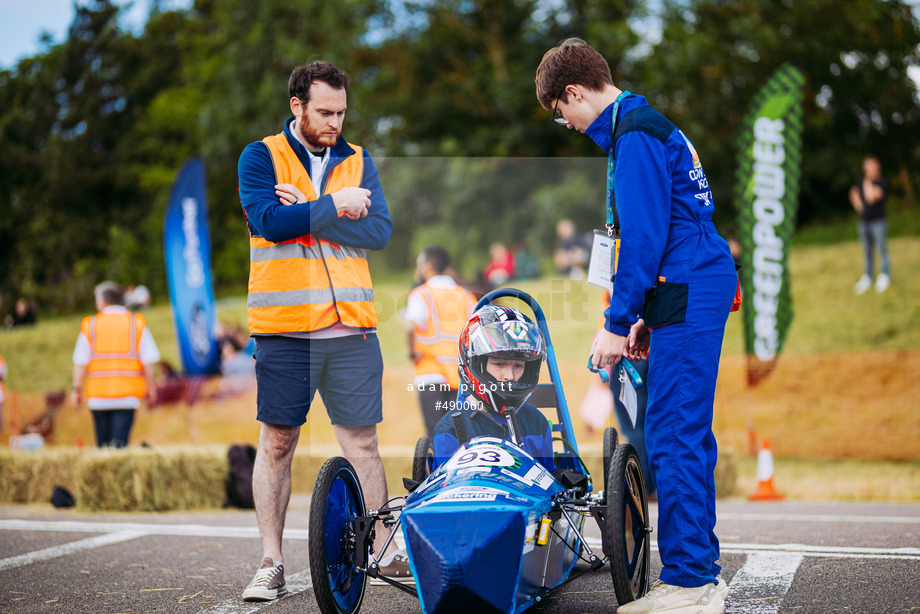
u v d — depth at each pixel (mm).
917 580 4918
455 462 4102
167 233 17188
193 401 17156
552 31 31797
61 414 17469
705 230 4215
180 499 9023
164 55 51344
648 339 4590
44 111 52469
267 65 32406
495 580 3471
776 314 12102
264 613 4637
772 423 13398
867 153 29375
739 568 5398
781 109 11992
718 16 28844
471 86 31250
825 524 7176
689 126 27016
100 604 4961
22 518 8367
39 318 41719
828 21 28938
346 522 4273
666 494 4117
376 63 32969
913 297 18344
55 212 49844
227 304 32406
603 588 5027
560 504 4082
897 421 12930
